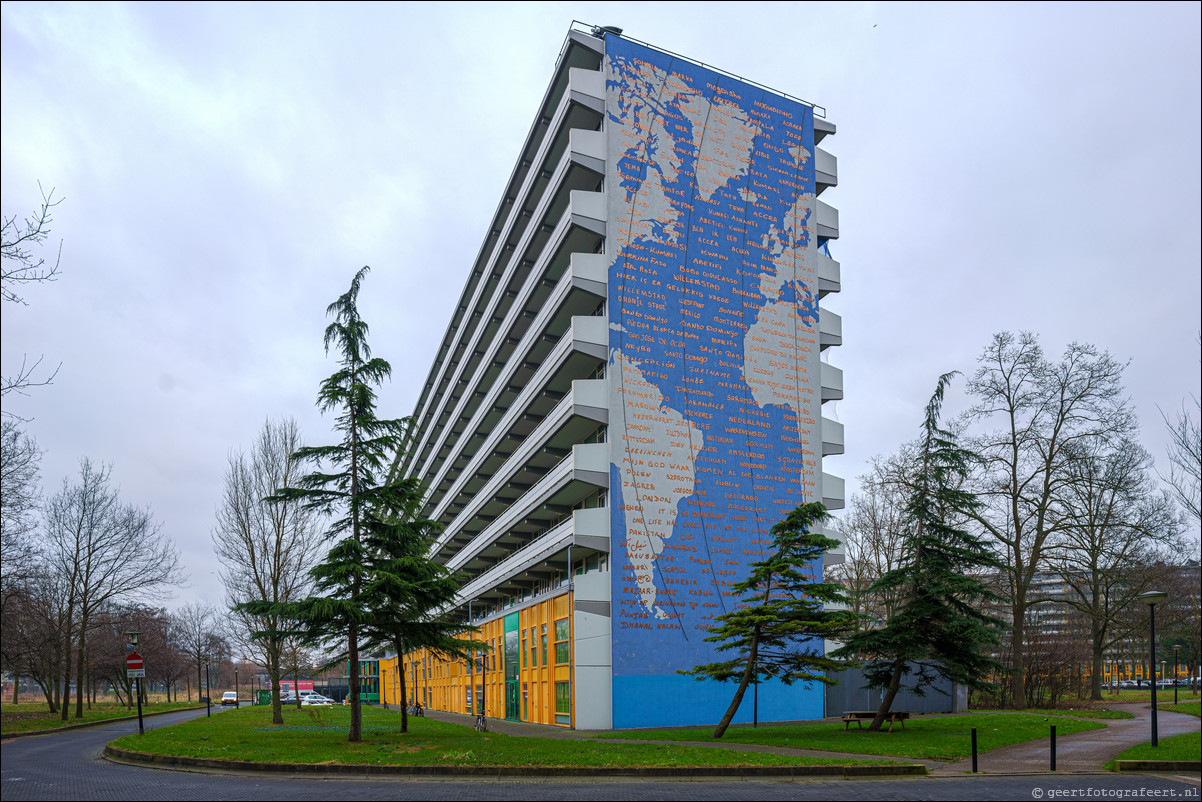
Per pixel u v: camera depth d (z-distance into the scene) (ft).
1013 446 144.56
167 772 64.80
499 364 177.58
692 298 130.11
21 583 140.56
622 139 129.80
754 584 87.92
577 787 55.36
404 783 57.82
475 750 70.49
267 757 67.72
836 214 148.66
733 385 130.41
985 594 94.17
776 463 131.03
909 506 96.89
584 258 123.65
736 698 86.99
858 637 93.56
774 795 50.62
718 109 139.64
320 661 134.41
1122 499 145.69
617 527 117.08
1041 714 117.50
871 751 72.95
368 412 89.97
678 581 119.03
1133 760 63.77
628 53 133.49
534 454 142.00
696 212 133.28
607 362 122.11
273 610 78.48
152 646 249.96
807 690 124.06
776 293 137.69
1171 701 153.58
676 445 123.85
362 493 86.99
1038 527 141.18
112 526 171.22
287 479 147.95
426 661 238.68
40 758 77.82
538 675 129.39
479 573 217.77
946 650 92.32
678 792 52.47
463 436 203.92
